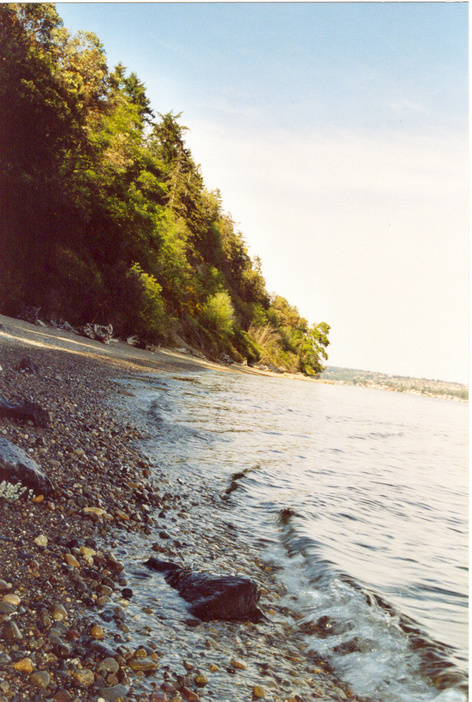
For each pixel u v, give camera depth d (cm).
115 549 475
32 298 3034
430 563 590
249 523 634
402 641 389
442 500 998
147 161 5694
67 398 1120
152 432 1066
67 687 282
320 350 13150
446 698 317
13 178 2567
